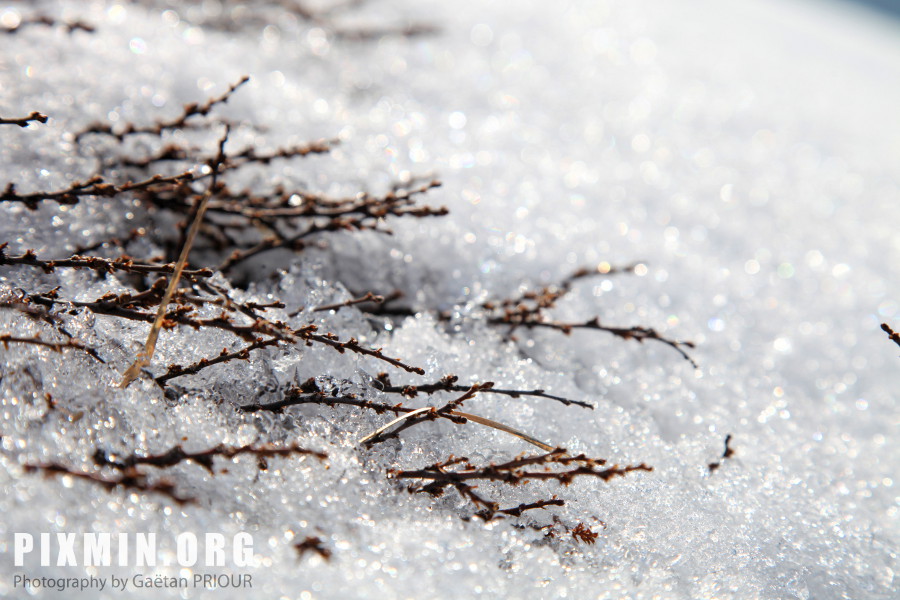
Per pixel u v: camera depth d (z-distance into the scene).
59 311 0.91
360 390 0.94
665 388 1.04
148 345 0.89
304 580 0.86
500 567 0.89
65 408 0.89
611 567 0.91
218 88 1.15
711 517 0.94
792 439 1.03
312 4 1.91
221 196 1.01
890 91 3.15
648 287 1.14
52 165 1.01
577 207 1.28
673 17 3.17
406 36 1.91
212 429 0.90
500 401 0.96
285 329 0.92
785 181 1.82
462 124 1.49
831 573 0.93
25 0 1.21
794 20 4.32
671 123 1.94
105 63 1.12
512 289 1.07
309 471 0.90
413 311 1.02
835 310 1.30
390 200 1.00
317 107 1.24
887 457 1.05
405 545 0.89
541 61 2.08
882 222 1.77
